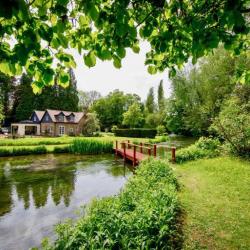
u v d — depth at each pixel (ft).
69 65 7.91
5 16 4.43
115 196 19.29
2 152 65.16
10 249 17.40
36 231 20.11
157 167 27.20
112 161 57.11
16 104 183.93
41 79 7.75
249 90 41.98
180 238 13.96
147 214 13.15
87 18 7.78
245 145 38.40
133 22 8.01
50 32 6.57
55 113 152.66
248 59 32.73
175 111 120.06
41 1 6.39
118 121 203.72
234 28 6.68
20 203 27.12
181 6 8.16
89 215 14.52
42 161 57.26
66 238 11.48
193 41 7.32
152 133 135.64
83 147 71.15
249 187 23.31
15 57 6.46
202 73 96.48
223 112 43.19
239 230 14.98
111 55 7.71
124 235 11.28
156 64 10.42
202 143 46.16
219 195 21.59
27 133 153.17
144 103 254.27
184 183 26.04
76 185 35.06
